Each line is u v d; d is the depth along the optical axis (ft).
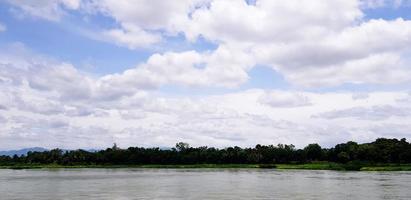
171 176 520.42
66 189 309.22
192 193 276.00
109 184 365.40
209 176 517.96
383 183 366.22
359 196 253.85
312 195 260.42
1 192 284.82
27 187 331.36
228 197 250.37
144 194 269.64
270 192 281.74
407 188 309.83
